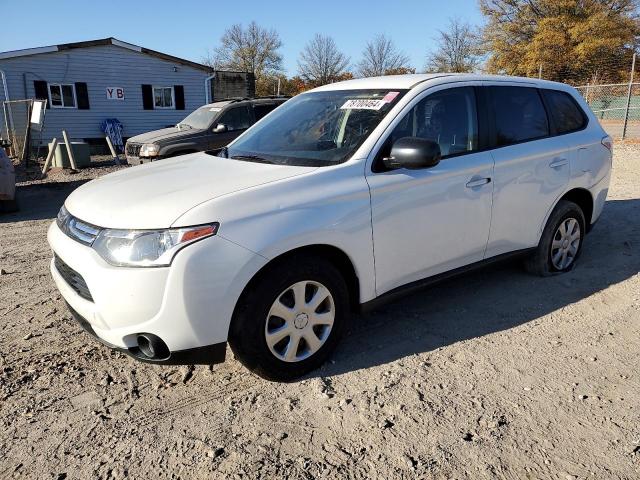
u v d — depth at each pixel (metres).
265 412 2.84
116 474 2.41
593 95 29.80
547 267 4.66
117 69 21.42
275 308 2.95
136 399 2.98
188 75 23.30
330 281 3.14
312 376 3.18
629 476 2.36
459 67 46.09
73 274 3.00
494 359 3.36
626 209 7.32
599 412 2.80
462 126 3.84
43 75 19.86
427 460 2.47
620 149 15.57
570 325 3.81
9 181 8.32
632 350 3.45
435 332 3.74
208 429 2.71
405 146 3.17
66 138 14.09
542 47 39.72
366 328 3.82
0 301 4.36
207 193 2.90
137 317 2.69
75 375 3.21
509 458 2.48
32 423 2.76
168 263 2.63
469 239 3.84
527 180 4.16
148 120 22.66
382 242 3.31
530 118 4.37
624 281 4.61
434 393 2.99
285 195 2.97
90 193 3.28
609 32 38.00
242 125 11.75
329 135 3.62
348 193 3.13
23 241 6.54
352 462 2.46
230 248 2.73
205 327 2.73
